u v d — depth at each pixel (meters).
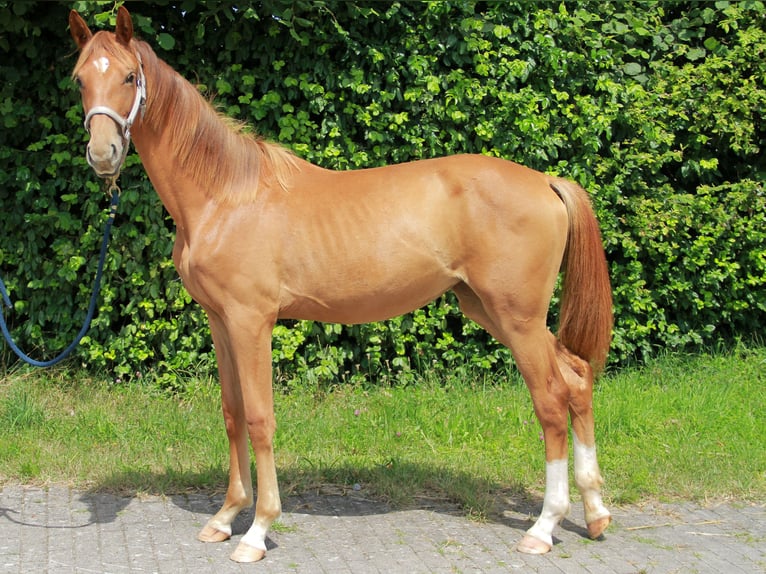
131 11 5.10
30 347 5.64
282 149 3.49
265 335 3.26
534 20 5.43
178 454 4.41
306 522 3.60
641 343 5.83
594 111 5.45
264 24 5.24
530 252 3.23
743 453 4.38
